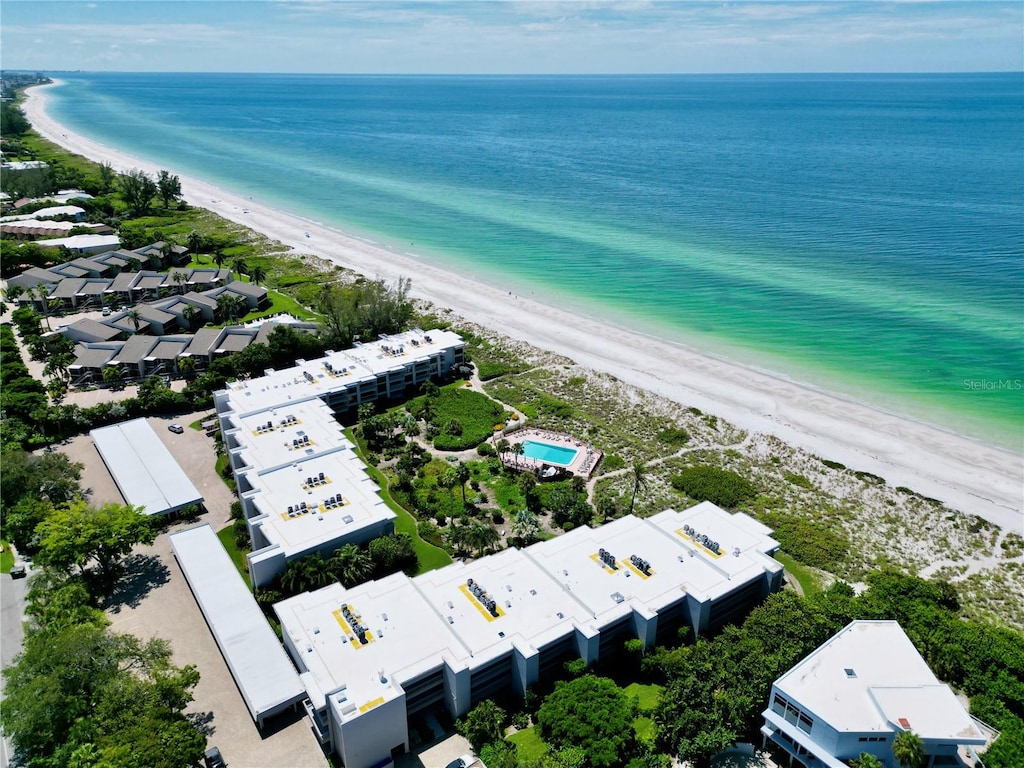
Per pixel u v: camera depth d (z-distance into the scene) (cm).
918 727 7275
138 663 8806
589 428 15162
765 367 17738
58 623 8762
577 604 9262
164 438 14725
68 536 10100
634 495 12612
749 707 8075
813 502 12875
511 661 8712
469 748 8238
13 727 7425
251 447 12738
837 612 9556
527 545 11375
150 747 7112
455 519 12194
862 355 18162
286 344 17362
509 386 16988
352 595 9375
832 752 7431
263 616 9700
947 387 16600
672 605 9419
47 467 12275
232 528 11944
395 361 16525
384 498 12900
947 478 13500
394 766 7994
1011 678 8694
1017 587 10906
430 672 8244
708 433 15000
